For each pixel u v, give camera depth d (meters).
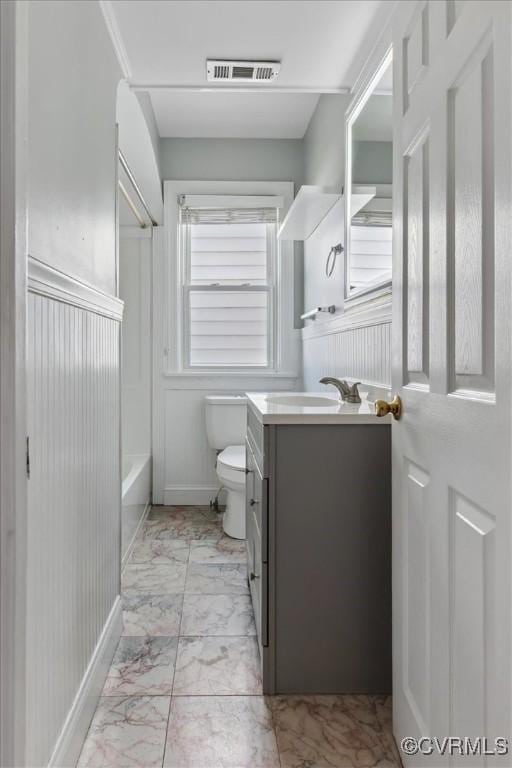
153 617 2.06
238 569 2.55
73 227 1.38
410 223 1.23
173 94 2.98
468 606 0.90
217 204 3.66
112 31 1.85
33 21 1.07
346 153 2.40
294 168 3.66
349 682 1.59
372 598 1.59
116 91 1.98
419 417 1.15
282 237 3.37
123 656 1.79
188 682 1.64
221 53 2.05
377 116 1.99
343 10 1.78
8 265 0.67
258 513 1.79
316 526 1.57
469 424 0.89
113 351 1.86
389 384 1.84
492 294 0.82
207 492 3.68
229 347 3.75
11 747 0.66
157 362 3.66
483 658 0.84
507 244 0.76
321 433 1.57
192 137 3.61
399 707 1.32
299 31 1.90
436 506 1.05
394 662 1.37
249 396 2.23
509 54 0.75
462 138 0.93
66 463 1.28
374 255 2.02
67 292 1.26
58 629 1.21
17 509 0.68
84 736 1.38
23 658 0.70
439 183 1.03
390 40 1.86
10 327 0.67
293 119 3.34
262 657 1.60
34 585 1.05
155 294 3.65
